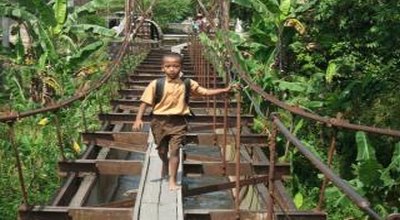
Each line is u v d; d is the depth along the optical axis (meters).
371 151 7.91
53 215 5.84
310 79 11.89
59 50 14.14
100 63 15.61
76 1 29.23
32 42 14.00
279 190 7.09
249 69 12.60
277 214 5.84
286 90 11.80
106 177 10.11
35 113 5.99
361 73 11.20
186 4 41.69
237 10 17.81
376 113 9.91
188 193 6.93
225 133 7.98
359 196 3.02
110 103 12.26
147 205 6.06
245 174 7.83
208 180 11.82
